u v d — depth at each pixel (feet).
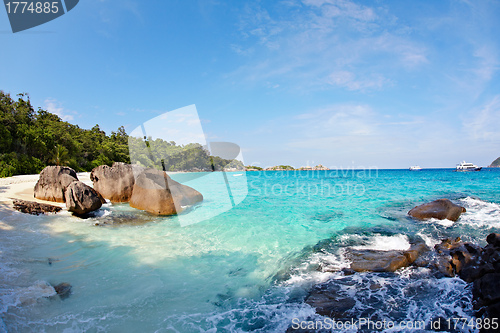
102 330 11.36
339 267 18.66
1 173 82.02
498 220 30.71
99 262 18.61
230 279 16.72
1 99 140.36
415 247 21.48
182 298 14.35
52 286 14.80
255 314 13.10
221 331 11.69
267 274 17.51
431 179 104.94
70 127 175.63
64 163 128.47
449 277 17.20
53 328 11.29
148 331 11.48
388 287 15.98
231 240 23.76
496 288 13.53
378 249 21.83
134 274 16.90
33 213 29.09
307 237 25.00
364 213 35.50
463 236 25.36
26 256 18.61
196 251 21.06
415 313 13.43
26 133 116.26
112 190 39.42
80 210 30.73
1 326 10.91
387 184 80.07
